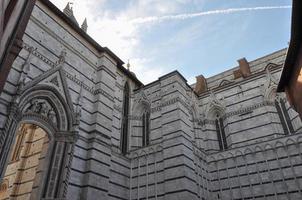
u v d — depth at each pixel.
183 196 21.44
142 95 30.80
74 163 20.62
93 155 21.89
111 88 27.03
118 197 23.52
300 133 23.91
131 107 30.50
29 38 20.53
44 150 20.52
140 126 29.41
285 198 22.33
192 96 31.52
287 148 24.09
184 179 22.11
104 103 25.31
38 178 19.28
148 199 23.50
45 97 20.38
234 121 29.53
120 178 24.62
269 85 29.12
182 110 26.67
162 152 24.92
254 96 29.59
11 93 17.58
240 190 24.66
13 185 21.53
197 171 25.03
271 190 23.19
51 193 18.36
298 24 9.56
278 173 23.55
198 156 26.33
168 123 26.09
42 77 20.02
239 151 26.41
